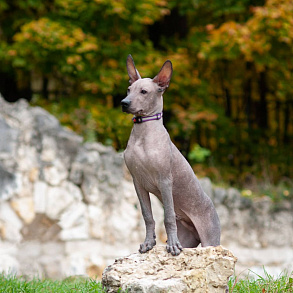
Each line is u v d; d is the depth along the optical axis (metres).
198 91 16.27
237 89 18.12
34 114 12.04
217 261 5.69
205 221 6.14
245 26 14.76
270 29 14.58
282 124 18.58
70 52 14.69
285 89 16.47
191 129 15.65
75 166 11.99
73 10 14.87
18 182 11.53
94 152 12.20
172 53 15.88
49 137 11.91
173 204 5.86
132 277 5.72
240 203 13.17
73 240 11.77
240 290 6.63
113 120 14.33
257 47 14.64
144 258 5.90
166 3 15.05
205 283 5.62
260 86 17.70
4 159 11.52
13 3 15.80
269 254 13.02
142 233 12.34
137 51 15.42
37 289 7.29
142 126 5.85
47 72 15.38
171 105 15.86
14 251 11.36
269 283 6.78
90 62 15.03
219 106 16.67
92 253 11.80
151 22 15.15
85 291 6.71
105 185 12.19
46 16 15.23
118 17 15.03
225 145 17.08
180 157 5.98
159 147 5.76
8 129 11.68
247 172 15.82
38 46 14.49
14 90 17.42
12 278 8.41
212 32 14.97
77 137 12.32
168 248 5.79
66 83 16.64
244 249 12.94
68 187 11.88
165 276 5.68
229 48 14.88
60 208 11.71
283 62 15.66
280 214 13.34
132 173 5.97
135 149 5.83
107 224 12.07
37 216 11.62
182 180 5.95
